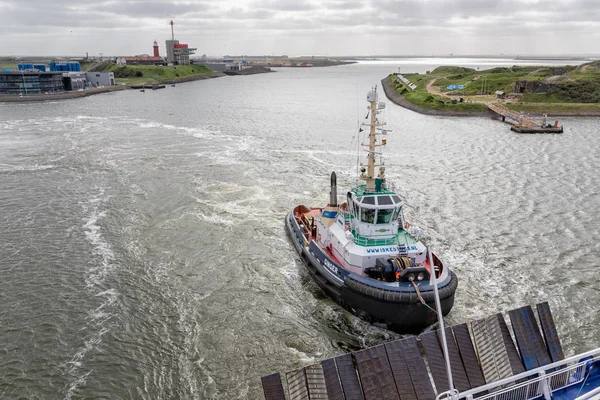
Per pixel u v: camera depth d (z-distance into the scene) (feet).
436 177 187.01
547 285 101.86
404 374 59.67
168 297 97.55
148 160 215.51
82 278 104.68
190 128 318.24
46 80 561.02
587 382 57.62
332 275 95.86
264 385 56.85
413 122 354.74
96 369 75.77
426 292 83.05
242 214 145.79
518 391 55.31
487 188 170.91
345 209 109.60
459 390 59.77
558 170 195.83
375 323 88.38
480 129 317.22
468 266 110.83
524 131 297.53
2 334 84.38
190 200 157.89
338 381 58.34
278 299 97.96
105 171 195.52
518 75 617.21
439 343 61.67
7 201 156.66
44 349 80.53
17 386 71.92
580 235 127.54
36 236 127.54
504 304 94.68
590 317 89.40
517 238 126.52
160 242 124.26
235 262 113.60
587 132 301.02
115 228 133.59
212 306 94.53
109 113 404.77
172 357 79.05
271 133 298.97
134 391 71.36
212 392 71.31
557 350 64.69
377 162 212.84
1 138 273.54
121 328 86.53
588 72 536.01
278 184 178.40
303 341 84.33
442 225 135.95
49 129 309.42
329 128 320.50
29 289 99.71
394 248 93.04
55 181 180.45
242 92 655.35
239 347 82.07
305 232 121.19
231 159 219.41
